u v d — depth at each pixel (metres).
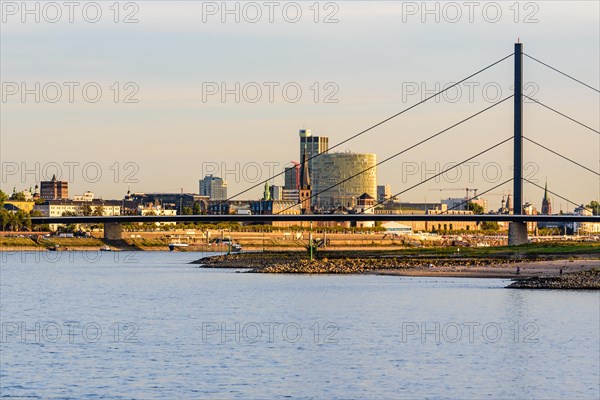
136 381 106.38
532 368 112.06
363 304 185.75
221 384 104.69
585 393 99.88
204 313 174.50
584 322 150.25
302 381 105.88
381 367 113.31
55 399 98.56
